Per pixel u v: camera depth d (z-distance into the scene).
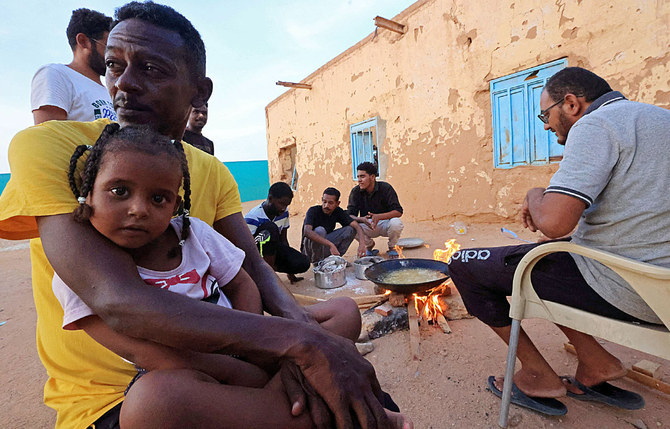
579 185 1.40
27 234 1.05
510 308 1.71
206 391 0.80
